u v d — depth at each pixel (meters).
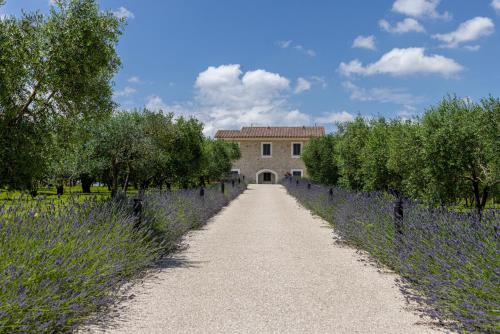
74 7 8.42
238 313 4.42
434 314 4.16
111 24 8.83
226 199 19.98
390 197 11.02
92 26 8.38
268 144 49.25
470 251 4.69
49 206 5.95
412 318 4.27
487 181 7.99
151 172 15.92
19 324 3.39
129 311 4.47
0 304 3.32
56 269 4.04
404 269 5.53
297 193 23.14
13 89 7.81
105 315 4.27
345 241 8.90
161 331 3.90
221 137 49.69
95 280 4.64
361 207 9.56
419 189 9.05
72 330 3.88
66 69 8.28
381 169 12.42
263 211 16.34
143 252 6.59
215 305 4.69
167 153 16.86
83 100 9.18
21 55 7.75
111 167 14.61
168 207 9.45
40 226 4.98
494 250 4.33
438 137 8.32
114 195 8.32
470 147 8.16
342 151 15.97
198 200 13.28
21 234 4.55
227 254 7.73
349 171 15.60
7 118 7.75
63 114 8.90
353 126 15.96
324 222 12.75
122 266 5.48
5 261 3.84
